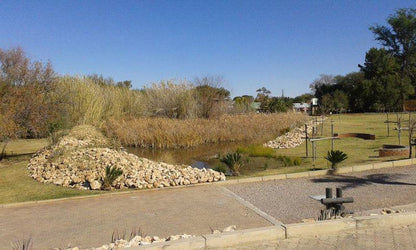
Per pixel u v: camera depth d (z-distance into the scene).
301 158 12.28
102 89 24.84
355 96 50.44
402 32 50.12
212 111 24.97
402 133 18.52
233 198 6.73
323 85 61.22
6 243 4.66
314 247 4.02
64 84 20.94
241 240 4.14
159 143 18.02
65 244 4.56
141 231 4.99
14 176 9.75
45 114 12.40
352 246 4.02
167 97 24.88
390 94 46.88
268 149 14.53
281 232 4.30
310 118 33.03
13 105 11.38
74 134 17.06
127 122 20.64
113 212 6.07
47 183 8.82
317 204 6.05
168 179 8.43
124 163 9.82
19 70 13.05
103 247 4.15
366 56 52.91
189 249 3.96
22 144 17.06
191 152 16.58
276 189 7.36
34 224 5.51
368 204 5.88
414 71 48.81
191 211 5.94
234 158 9.99
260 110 36.81
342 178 8.17
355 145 14.55
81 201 6.98
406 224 4.68
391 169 8.89
